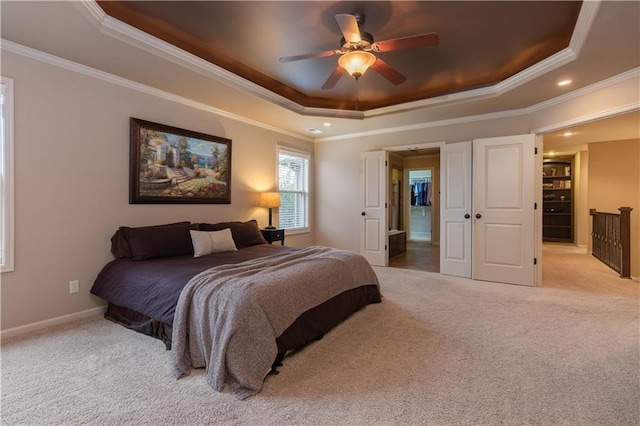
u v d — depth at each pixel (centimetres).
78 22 227
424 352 231
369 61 257
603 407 168
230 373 189
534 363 214
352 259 318
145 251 309
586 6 213
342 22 210
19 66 261
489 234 438
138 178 341
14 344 242
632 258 476
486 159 438
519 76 334
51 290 281
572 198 821
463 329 272
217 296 208
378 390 185
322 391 184
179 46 295
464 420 159
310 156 612
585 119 346
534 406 169
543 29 267
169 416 162
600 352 229
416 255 666
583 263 561
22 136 263
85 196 303
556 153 766
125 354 227
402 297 364
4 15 218
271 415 163
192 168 397
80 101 298
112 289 281
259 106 416
